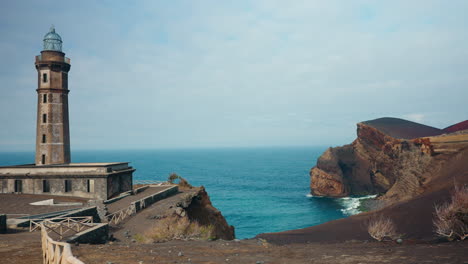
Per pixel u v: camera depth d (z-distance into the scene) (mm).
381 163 98500
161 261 10898
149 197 36562
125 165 46719
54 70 47125
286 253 13938
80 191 40531
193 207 38969
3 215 21016
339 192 101812
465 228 15859
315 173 107188
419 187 63594
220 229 40656
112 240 20484
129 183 46531
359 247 16016
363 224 31188
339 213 77312
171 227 24391
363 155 112375
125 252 12984
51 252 9531
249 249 15977
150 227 25766
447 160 61562
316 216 75375
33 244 15766
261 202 97312
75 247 14008
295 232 33906
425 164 68500
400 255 11055
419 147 72938
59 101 47562
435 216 26250
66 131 48344
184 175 191125
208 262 10969
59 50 49312
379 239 20344
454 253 10305
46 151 46562
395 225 27000
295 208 86188
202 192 48875
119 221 28109
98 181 40094
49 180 41312
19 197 39500
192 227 25703
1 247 14961
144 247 15516
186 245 17438
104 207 28281
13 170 42156
